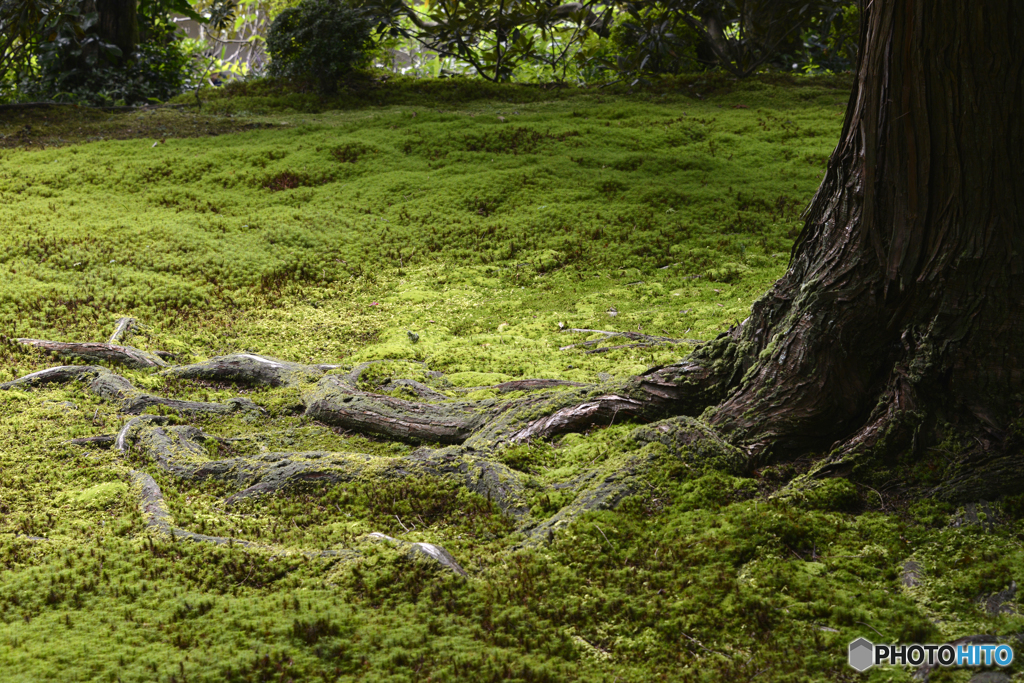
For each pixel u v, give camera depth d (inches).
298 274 384.2
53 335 284.0
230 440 207.8
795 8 699.4
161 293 343.6
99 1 713.6
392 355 287.3
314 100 688.4
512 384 238.1
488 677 109.9
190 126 610.5
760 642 117.6
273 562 141.0
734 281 374.3
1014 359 146.7
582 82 826.8
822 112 621.3
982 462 142.9
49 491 174.1
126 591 130.3
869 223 157.2
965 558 129.2
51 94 702.5
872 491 147.8
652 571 134.2
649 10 747.4
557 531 146.7
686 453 159.0
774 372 165.8
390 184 490.0
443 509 166.6
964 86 146.0
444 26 718.5
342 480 175.2
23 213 426.6
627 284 378.3
